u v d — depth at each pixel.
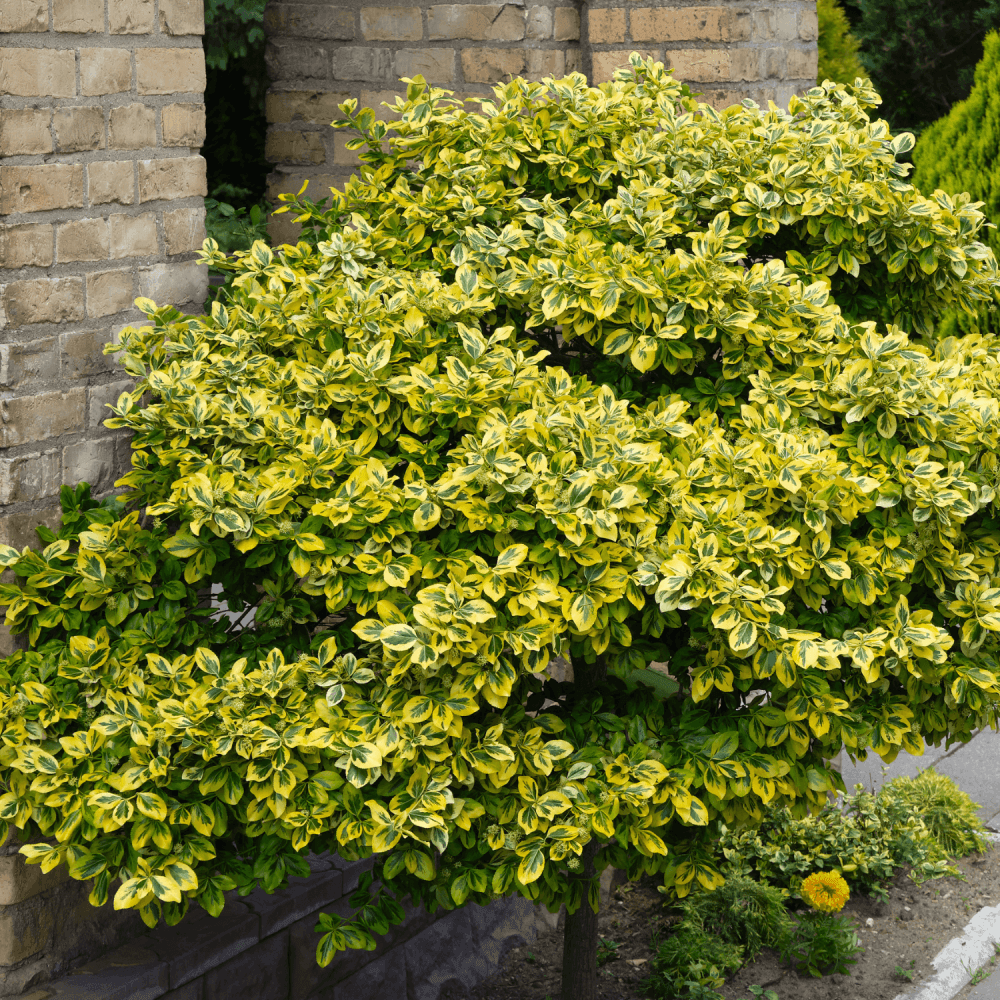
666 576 2.25
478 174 3.00
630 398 2.79
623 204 2.79
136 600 2.53
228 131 8.00
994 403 2.53
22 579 2.57
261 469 2.55
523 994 3.81
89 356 2.75
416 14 4.00
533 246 2.94
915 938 4.01
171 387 2.59
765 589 2.30
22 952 2.72
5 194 2.50
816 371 2.74
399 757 2.20
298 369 2.69
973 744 5.33
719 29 3.96
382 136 3.32
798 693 2.38
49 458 2.66
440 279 3.02
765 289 2.69
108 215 2.77
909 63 15.56
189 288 3.04
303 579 2.51
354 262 2.86
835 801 4.52
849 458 2.54
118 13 2.73
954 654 2.50
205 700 2.26
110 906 2.98
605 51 3.98
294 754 2.29
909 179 7.29
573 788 2.33
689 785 2.39
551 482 2.27
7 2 2.45
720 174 3.05
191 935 3.07
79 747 2.33
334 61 4.06
